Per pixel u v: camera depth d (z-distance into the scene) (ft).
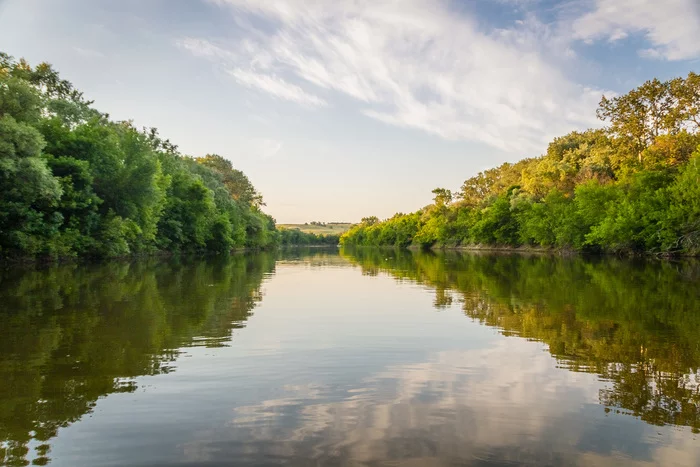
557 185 259.60
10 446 16.47
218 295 57.62
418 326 38.60
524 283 74.49
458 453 16.11
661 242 156.04
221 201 279.08
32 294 54.34
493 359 28.43
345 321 40.83
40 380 23.63
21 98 109.70
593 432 17.94
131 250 146.61
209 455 15.87
